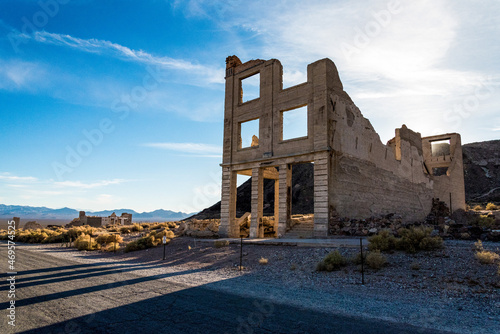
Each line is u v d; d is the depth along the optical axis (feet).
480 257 35.96
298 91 85.15
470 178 259.39
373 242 47.19
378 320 22.57
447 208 127.95
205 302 27.25
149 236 87.86
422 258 40.75
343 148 82.38
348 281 36.42
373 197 91.61
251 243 67.00
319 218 75.25
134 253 75.36
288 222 83.61
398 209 104.27
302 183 241.96
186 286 34.65
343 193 80.07
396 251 45.29
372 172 92.84
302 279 38.81
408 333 19.88
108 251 82.94
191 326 20.76
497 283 30.30
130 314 23.53
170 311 24.31
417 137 125.49
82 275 42.42
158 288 33.40
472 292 29.63
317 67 81.92
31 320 22.03
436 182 134.10
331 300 28.43
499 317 23.54
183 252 68.23
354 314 24.02
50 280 38.29
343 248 51.52
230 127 101.40
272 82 91.86
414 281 34.22
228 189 98.02
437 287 31.83
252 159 92.58
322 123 78.33
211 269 49.83
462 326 21.50
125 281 37.76
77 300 27.89
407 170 114.32
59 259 63.10
